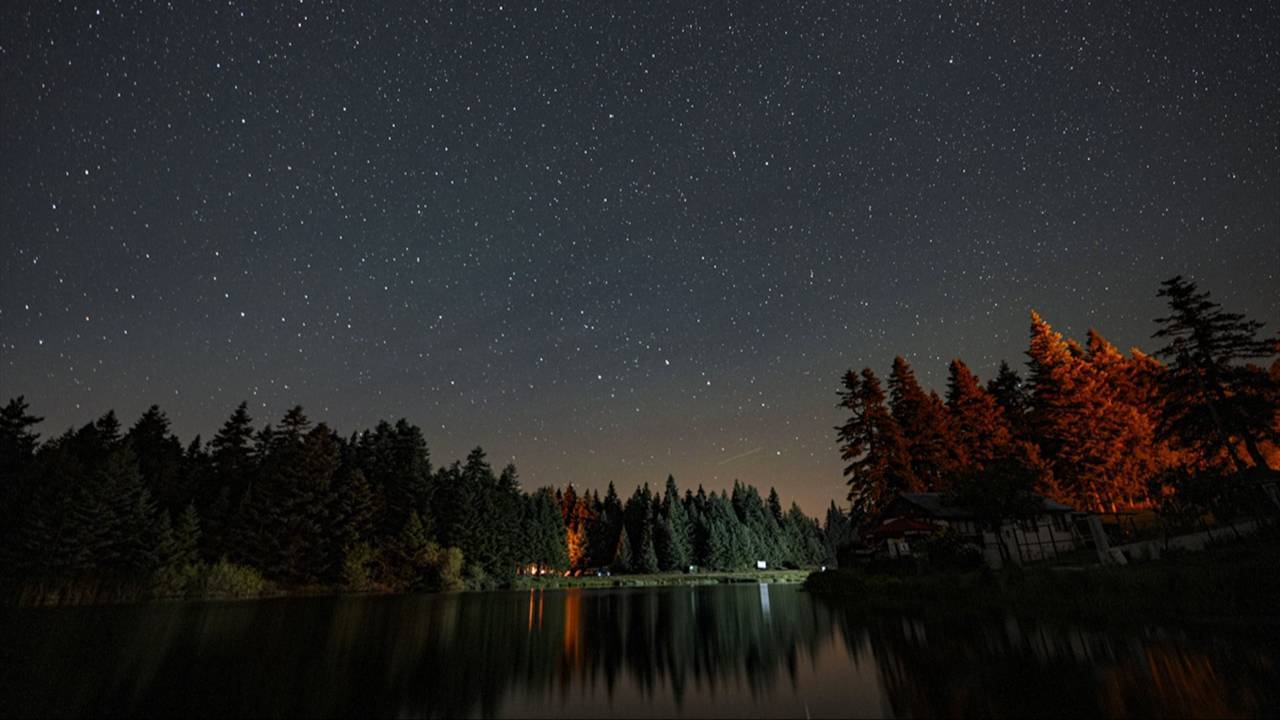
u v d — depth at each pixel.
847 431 48.72
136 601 39.94
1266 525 24.44
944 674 12.00
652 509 126.12
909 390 50.94
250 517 54.41
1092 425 44.28
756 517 133.25
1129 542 29.41
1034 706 9.34
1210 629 14.93
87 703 11.68
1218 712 8.64
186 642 20.64
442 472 84.81
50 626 25.08
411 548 63.69
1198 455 38.19
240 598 45.41
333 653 18.38
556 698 11.98
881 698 10.51
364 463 74.25
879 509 45.16
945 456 46.34
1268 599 15.95
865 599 29.70
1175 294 35.88
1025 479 29.53
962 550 30.33
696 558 117.00
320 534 58.00
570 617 31.08
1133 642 13.91
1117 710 8.95
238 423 69.19
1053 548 34.25
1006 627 17.47
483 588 69.50
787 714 9.91
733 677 13.53
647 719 10.09
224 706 11.47
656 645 19.70
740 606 34.84
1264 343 33.34
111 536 43.41
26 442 53.59
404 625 27.14
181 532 47.03
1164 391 36.31
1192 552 23.88
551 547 100.38
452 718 10.47
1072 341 58.12
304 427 69.38
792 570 119.75
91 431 62.25
